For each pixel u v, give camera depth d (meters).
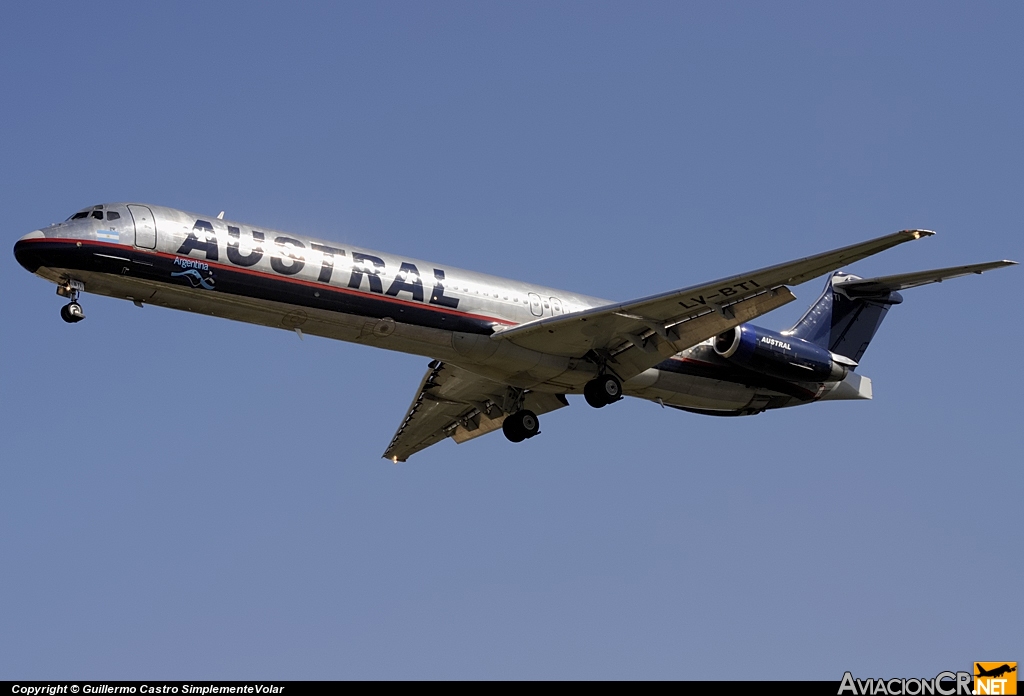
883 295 74.50
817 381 70.12
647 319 59.38
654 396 67.94
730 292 56.62
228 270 54.09
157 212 53.47
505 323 61.69
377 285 57.59
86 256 51.41
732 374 68.88
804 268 53.94
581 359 62.88
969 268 62.97
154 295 53.62
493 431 74.31
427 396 71.44
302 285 55.78
